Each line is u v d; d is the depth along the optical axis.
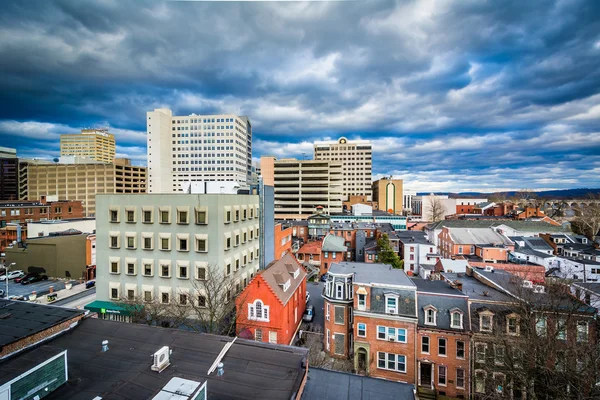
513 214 107.38
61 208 93.25
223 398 10.68
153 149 150.62
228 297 34.66
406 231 82.81
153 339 14.59
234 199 37.28
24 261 58.25
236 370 12.32
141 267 35.06
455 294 27.22
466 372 25.38
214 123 158.00
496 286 29.06
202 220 33.59
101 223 36.22
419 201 188.50
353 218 103.31
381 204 149.50
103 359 12.78
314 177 121.00
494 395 21.67
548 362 20.16
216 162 157.88
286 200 122.12
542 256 53.69
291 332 33.03
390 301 27.86
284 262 39.19
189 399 9.29
